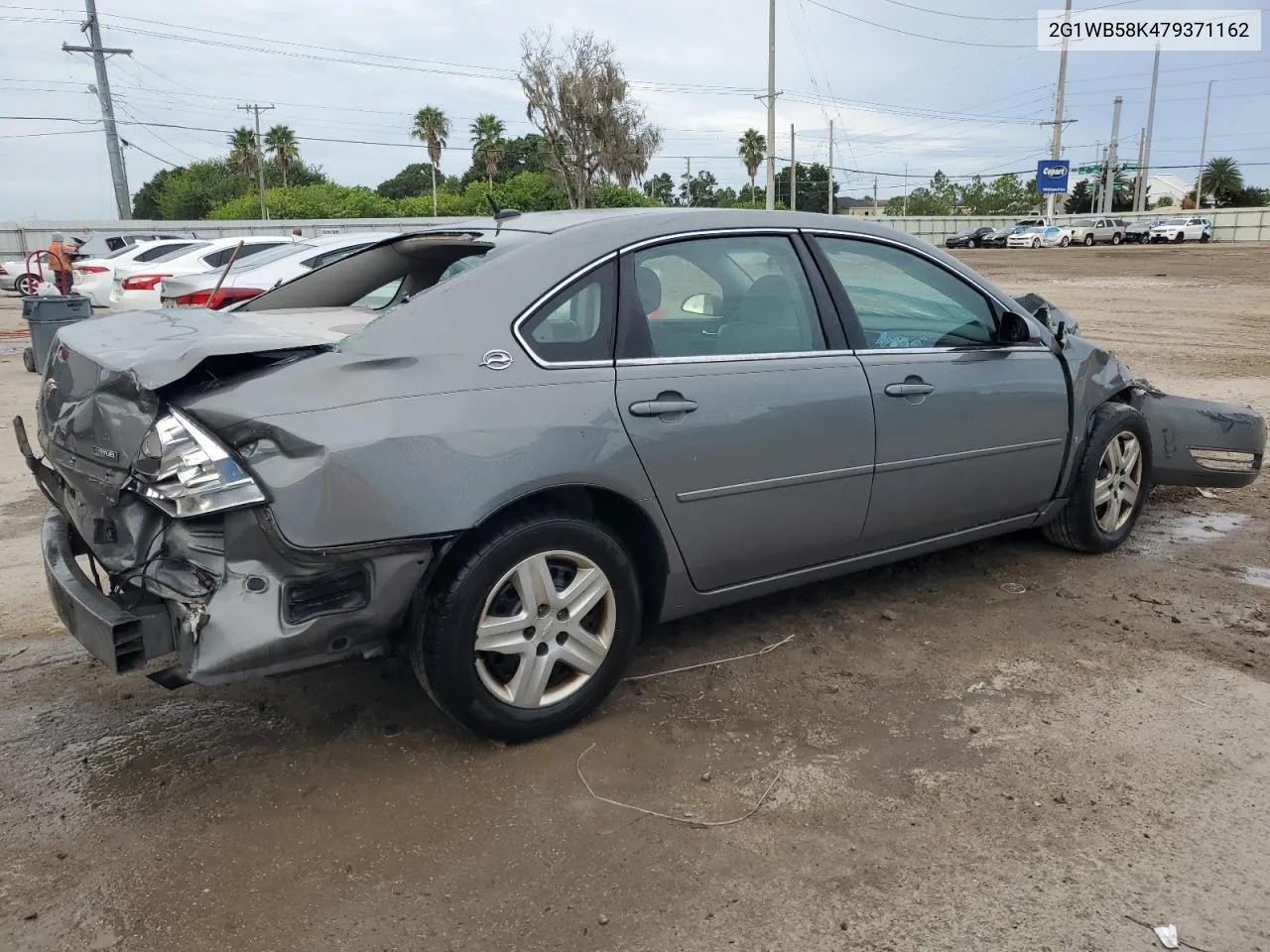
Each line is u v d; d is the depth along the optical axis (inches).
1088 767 124.4
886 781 122.0
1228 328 600.7
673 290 139.0
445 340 120.5
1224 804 116.6
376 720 137.3
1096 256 1571.1
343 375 113.3
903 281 164.4
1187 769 123.9
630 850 109.4
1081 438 188.7
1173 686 145.2
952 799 118.0
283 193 2309.3
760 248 149.5
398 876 105.4
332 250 408.2
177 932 97.3
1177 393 378.0
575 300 130.2
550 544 124.6
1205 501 243.4
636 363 132.6
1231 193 3545.8
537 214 153.8
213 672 107.9
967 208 3818.9
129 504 113.8
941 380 161.9
